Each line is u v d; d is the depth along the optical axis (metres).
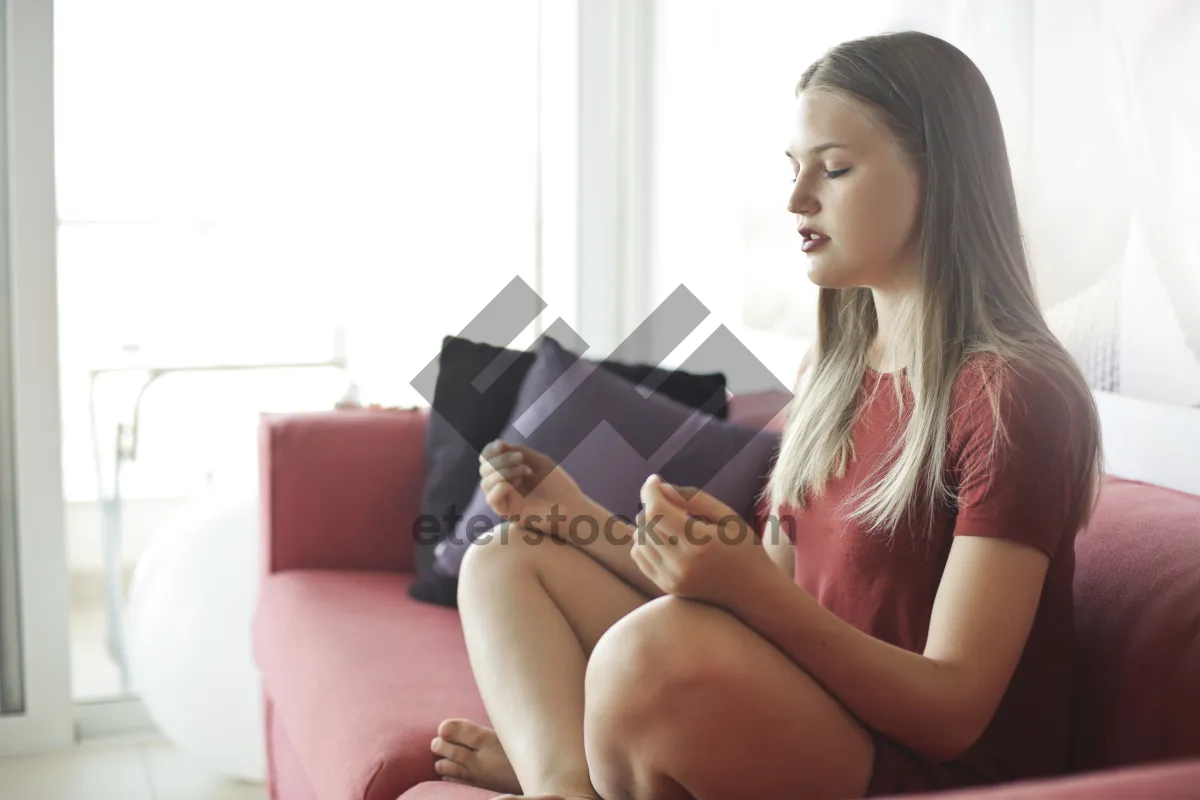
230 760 2.31
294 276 2.85
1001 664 1.01
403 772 1.42
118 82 2.66
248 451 2.86
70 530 2.76
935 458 1.10
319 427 2.24
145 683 2.31
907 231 1.16
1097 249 1.58
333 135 2.85
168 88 2.71
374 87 2.88
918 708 0.99
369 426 2.27
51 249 2.54
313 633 1.87
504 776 1.32
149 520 2.81
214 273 2.79
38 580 2.59
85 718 2.72
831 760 0.99
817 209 1.19
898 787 1.03
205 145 2.75
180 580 2.30
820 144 1.17
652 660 0.95
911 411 1.18
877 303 1.26
